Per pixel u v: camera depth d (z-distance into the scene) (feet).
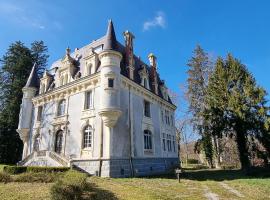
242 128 83.05
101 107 67.51
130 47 89.56
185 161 172.24
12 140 107.86
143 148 81.51
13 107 111.24
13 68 119.75
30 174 47.29
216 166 114.62
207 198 36.24
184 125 161.68
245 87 84.48
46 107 91.45
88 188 35.68
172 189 43.55
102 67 72.13
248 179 63.05
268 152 80.28
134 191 39.17
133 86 82.89
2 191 34.65
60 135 81.25
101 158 64.13
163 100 107.34
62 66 90.74
